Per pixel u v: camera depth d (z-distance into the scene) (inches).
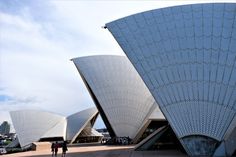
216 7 986.7
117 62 1692.9
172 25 979.3
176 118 837.2
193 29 960.3
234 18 954.1
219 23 956.0
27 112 1946.4
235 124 807.7
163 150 1049.5
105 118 1678.2
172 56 928.9
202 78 877.2
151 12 1014.4
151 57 941.2
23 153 1195.3
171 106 856.9
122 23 1009.5
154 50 949.8
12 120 1894.7
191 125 816.9
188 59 914.7
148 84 901.8
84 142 2075.5
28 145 1798.7
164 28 979.3
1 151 1515.7
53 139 1897.1
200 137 801.6
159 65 924.0
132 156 831.7
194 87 868.0
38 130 1875.0
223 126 801.6
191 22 973.8
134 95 1622.8
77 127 1956.2
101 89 1624.0
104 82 1635.1
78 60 1667.1
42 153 1154.0
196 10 992.2
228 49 909.2
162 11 1010.1
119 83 1642.5
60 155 990.4
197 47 928.3
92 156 880.9
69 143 1905.8
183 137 811.4
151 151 1016.9
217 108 826.8
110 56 1706.4
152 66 926.4
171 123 834.2
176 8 1006.4
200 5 998.4
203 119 818.2
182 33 958.4
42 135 1854.1
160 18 999.6
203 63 901.2
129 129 1579.7
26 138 1824.6
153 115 1609.3
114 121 1592.0
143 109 1600.6
